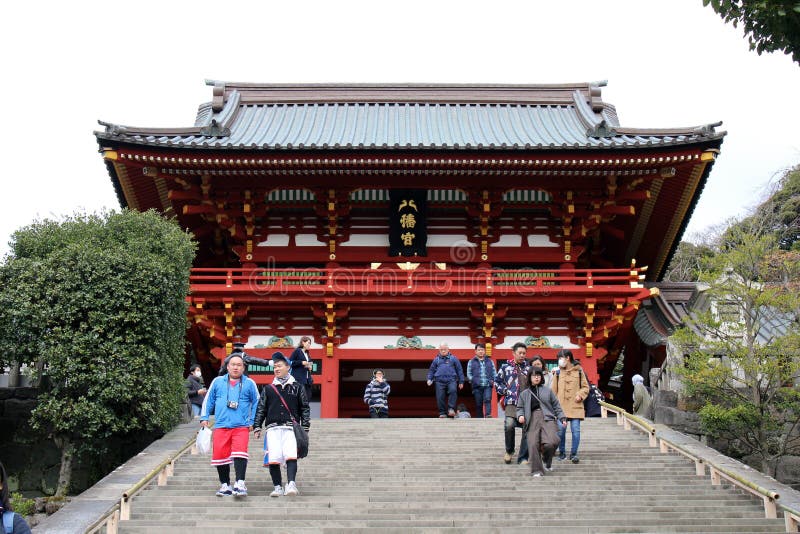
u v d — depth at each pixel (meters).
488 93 33.09
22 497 17.19
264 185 27.50
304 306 26.77
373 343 27.30
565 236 28.41
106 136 24.80
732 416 18.00
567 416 15.41
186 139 26.50
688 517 12.56
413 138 28.94
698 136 25.23
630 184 27.39
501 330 27.47
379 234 28.58
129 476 14.44
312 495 13.22
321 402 26.75
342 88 33.31
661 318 28.98
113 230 18.53
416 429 18.48
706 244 50.31
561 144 26.03
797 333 18.66
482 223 28.11
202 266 31.34
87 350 16.56
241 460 12.70
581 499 13.26
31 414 18.14
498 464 15.29
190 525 11.85
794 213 42.34
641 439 17.69
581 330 27.41
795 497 13.45
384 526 11.88
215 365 29.39
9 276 17.08
